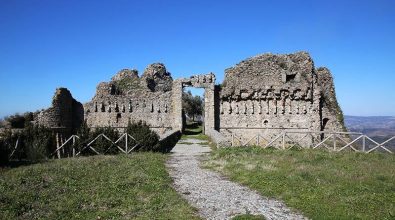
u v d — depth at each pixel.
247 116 57.62
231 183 19.72
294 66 58.38
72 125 61.78
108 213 13.92
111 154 31.47
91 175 20.73
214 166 24.95
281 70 57.38
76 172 21.55
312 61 58.50
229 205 15.22
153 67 72.12
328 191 16.50
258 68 57.97
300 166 22.89
